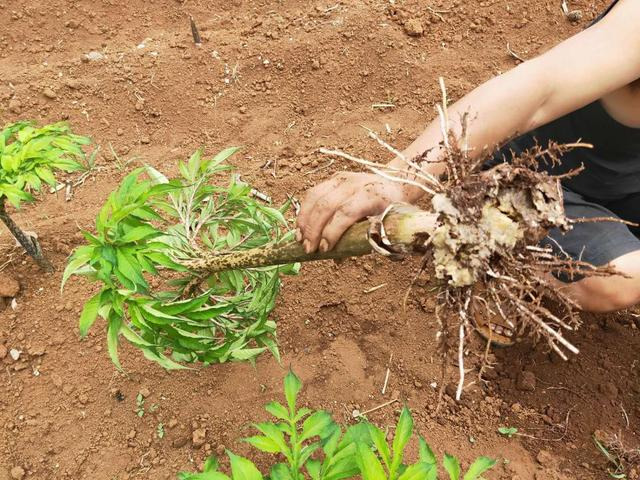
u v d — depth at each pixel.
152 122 1.61
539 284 0.71
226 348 0.90
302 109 1.64
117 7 1.81
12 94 1.61
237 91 1.66
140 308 0.83
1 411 1.12
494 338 1.19
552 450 1.10
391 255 0.73
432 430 1.12
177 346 0.88
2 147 1.07
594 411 1.14
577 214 1.12
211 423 1.11
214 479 0.79
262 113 1.63
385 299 1.27
